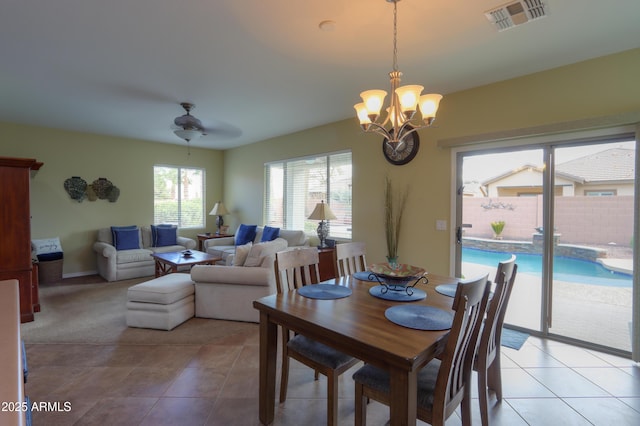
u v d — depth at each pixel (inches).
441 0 78.7
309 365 72.8
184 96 146.2
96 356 105.9
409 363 47.6
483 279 56.8
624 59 103.5
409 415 50.1
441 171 145.9
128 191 236.5
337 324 60.3
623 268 107.7
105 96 145.5
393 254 159.6
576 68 111.7
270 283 132.3
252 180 256.1
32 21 86.7
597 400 84.4
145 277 211.8
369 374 62.6
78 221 215.9
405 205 157.9
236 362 102.5
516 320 129.7
